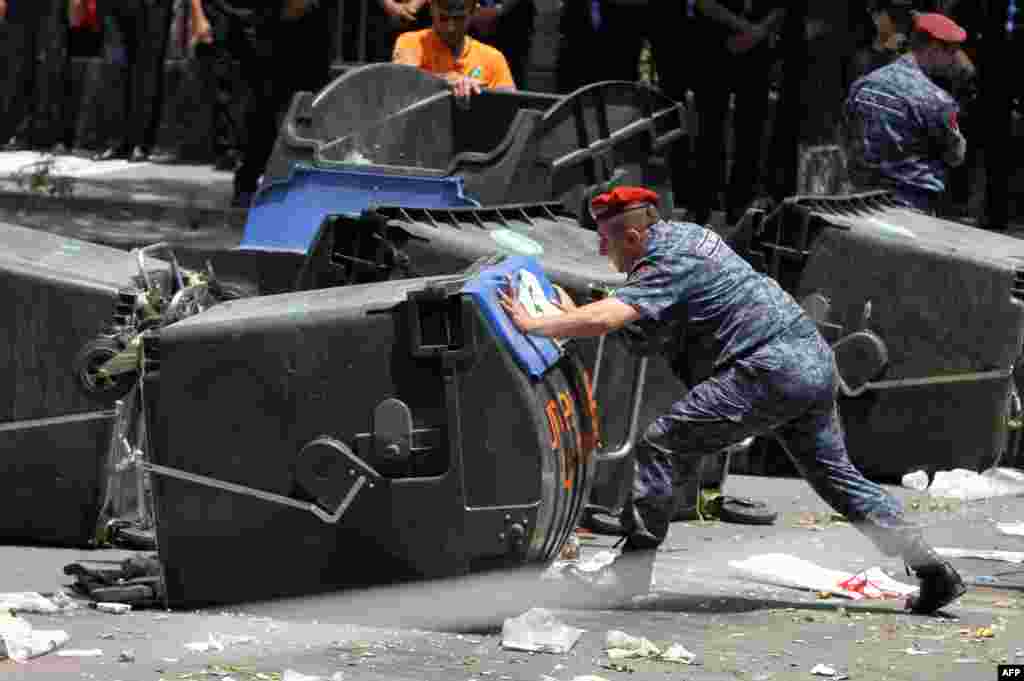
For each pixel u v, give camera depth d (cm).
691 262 2089
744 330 2100
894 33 4394
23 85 6862
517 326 1973
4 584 2147
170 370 2019
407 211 2534
